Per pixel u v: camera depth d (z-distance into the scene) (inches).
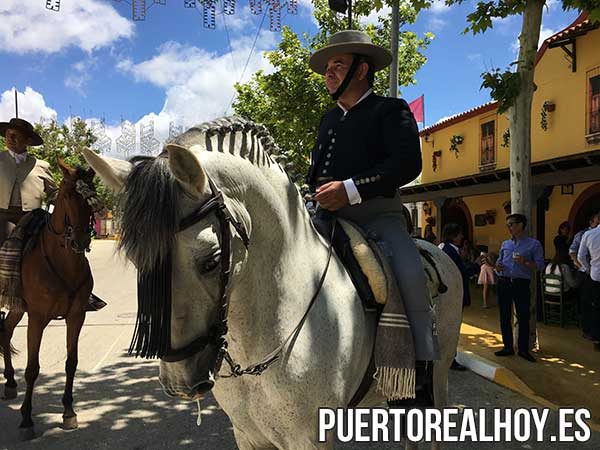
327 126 105.4
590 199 447.2
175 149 58.6
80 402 202.2
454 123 642.2
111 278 633.6
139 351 58.4
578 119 442.9
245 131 79.5
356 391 94.5
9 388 205.3
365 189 87.0
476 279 561.6
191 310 62.3
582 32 420.8
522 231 264.2
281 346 77.5
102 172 65.6
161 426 179.3
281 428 81.4
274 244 78.4
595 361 257.3
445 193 569.3
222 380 84.0
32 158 219.3
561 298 337.1
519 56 272.7
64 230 175.0
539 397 208.5
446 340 124.7
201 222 61.8
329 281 87.3
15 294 182.2
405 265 93.4
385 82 523.2
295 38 530.0
